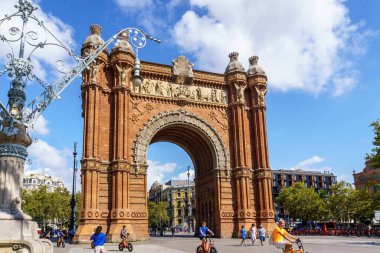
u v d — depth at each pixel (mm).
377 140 50875
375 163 52188
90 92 52500
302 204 111000
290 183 184625
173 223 194125
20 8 19281
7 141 18125
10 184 17766
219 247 38750
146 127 56250
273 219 58438
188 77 60969
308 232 81250
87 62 22109
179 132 63938
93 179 49625
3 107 17953
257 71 64875
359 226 94562
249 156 61281
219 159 59906
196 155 68625
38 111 19531
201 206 65750
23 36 19281
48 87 19984
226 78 64750
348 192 97812
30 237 17766
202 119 60406
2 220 16891
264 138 62000
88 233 47344
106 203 50688
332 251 31531
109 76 56125
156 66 60000
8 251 16469
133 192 52750
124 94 54469
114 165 51469
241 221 56906
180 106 59969
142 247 39906
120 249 35094
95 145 50844
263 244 43594
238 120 61625
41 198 118812
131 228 49594
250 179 60188
